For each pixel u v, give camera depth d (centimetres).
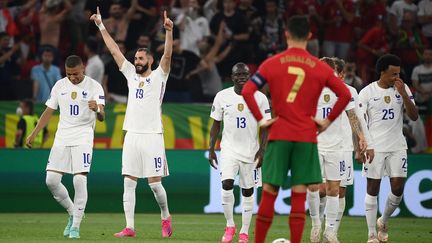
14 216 4406
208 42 5347
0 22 5350
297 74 2273
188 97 5247
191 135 4781
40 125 3250
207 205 4675
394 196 3256
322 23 5506
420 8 5681
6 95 5119
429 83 5112
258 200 4622
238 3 5478
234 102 3152
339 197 3219
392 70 3200
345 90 2283
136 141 3256
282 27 5472
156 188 3266
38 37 5478
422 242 3297
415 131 4853
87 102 3191
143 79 3275
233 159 3139
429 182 4622
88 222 4056
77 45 5478
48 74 5122
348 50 5531
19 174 4625
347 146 3111
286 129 2269
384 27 5572
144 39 5222
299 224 2281
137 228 3712
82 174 3189
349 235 3531
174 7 5406
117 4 5412
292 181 2297
